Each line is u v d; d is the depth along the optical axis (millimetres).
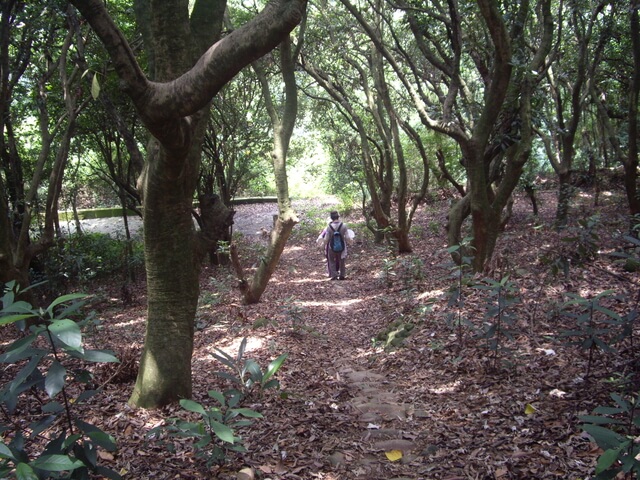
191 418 3994
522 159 7723
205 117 4047
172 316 4270
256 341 7176
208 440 2754
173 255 4156
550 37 7621
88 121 12047
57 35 8883
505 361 4590
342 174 21344
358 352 6738
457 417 3959
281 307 9297
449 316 5324
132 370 5078
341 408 4426
